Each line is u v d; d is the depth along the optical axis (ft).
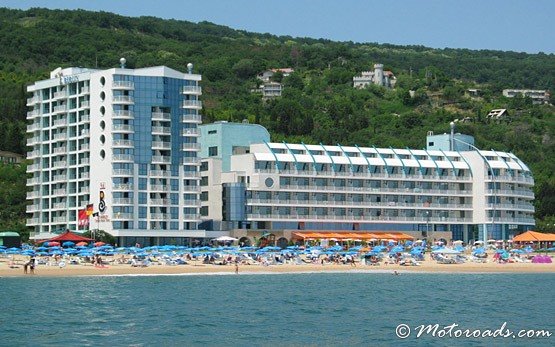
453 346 368.89
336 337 385.29
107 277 643.04
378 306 490.08
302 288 579.07
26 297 516.32
